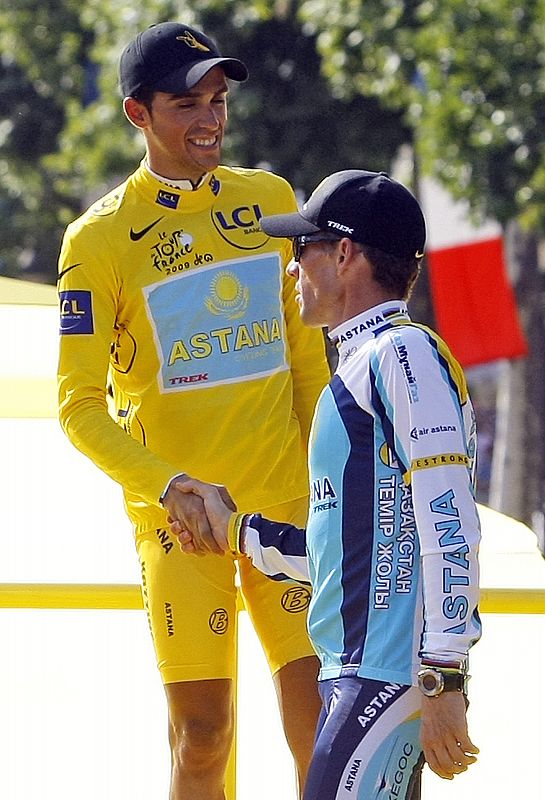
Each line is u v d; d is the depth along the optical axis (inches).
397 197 379.6
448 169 1658.5
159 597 444.5
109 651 512.4
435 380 361.1
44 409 657.0
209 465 448.1
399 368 362.3
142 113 439.2
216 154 439.8
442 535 353.1
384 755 361.1
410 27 1692.9
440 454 356.5
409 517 364.5
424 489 355.9
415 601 363.3
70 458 612.7
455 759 350.9
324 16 1713.8
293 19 1871.3
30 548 532.7
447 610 351.3
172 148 436.8
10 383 668.1
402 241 377.1
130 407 458.3
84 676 510.9
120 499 580.1
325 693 373.4
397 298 382.0
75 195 2304.4
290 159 1883.6
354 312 381.1
